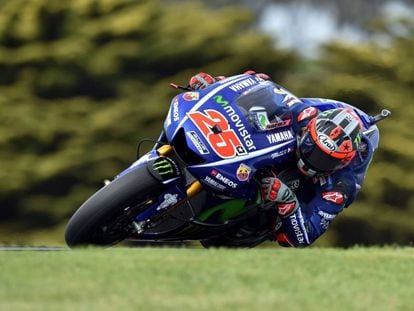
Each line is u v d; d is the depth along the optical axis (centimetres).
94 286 2142
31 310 1936
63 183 6819
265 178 2969
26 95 7100
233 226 3153
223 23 7469
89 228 2827
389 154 6956
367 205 6875
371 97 7038
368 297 2216
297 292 2202
